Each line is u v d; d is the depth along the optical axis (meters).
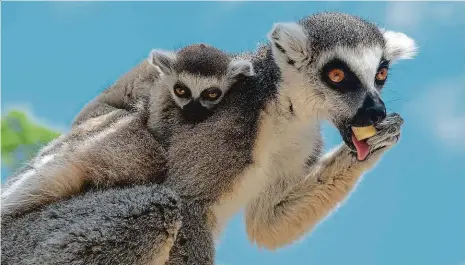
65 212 1.15
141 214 1.14
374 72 1.18
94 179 1.18
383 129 1.18
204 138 1.17
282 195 1.21
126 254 1.14
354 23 1.20
